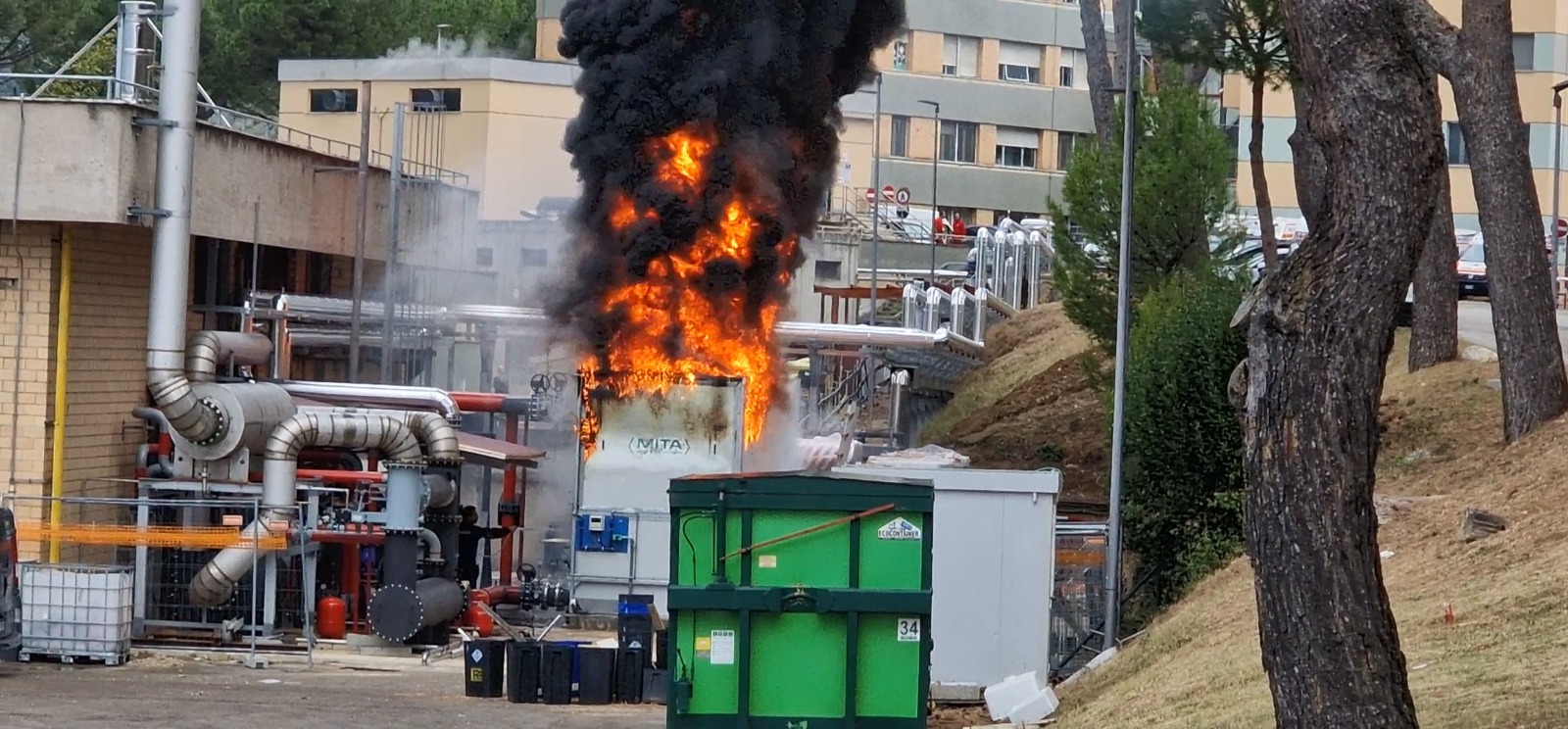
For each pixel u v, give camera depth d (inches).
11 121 1470.2
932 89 4965.6
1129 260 1278.3
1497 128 1430.9
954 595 1125.1
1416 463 1496.1
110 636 1312.7
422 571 1497.3
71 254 1502.2
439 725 1047.6
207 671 1306.6
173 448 1579.7
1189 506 1369.3
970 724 1045.8
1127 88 1318.9
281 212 1833.2
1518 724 671.8
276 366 1836.9
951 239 3993.6
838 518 894.4
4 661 1312.7
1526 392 1418.6
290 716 1069.1
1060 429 2158.0
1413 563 1097.4
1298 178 1658.5
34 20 2861.7
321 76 3503.9
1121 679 1101.7
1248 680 876.6
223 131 1673.2
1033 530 1128.8
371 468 1663.4
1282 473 560.1
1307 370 557.6
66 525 1457.9
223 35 3622.0
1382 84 551.8
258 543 1385.3
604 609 1393.9
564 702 1147.3
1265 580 565.3
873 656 892.0
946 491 1129.4
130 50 1696.6
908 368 2240.4
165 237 1521.9
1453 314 1761.8
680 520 899.4
